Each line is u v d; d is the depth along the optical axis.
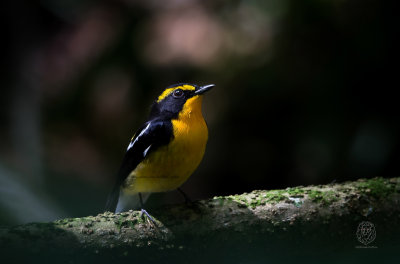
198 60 12.58
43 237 5.09
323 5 10.98
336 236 5.71
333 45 11.18
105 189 13.99
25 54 15.86
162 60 12.74
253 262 5.73
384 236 5.78
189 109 6.51
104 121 14.42
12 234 5.02
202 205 5.68
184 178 6.63
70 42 15.19
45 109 15.39
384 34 10.54
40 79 15.54
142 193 7.08
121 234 5.35
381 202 5.79
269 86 12.02
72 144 15.13
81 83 14.23
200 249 5.54
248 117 12.68
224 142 13.05
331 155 10.84
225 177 13.26
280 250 5.70
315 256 5.81
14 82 15.70
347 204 5.73
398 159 10.42
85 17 15.34
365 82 10.83
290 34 11.59
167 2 13.23
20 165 13.50
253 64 12.16
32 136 14.62
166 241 5.46
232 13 12.47
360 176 10.60
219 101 12.75
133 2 13.53
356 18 10.87
